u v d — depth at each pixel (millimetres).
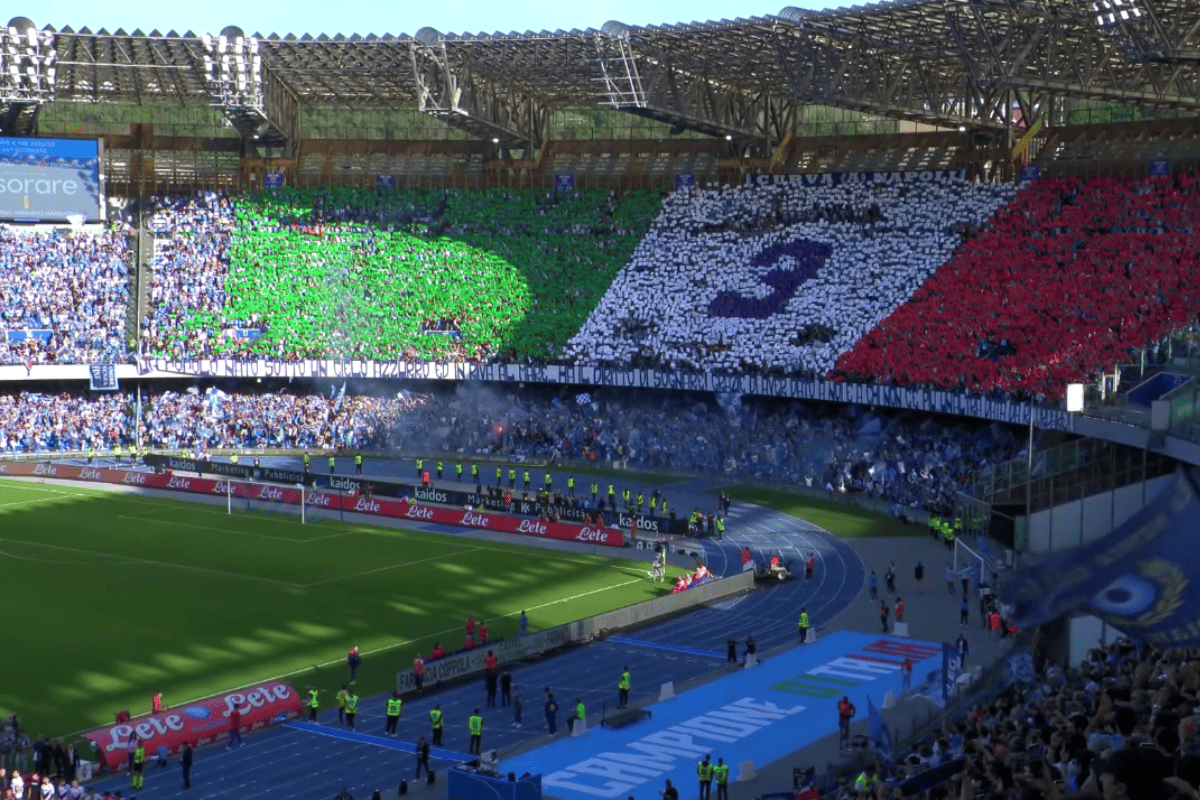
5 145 117438
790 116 118312
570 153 125938
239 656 59031
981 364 88188
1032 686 40781
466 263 120500
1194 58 69625
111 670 56562
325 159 128125
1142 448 56156
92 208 120062
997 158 106000
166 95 121875
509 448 110625
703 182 120312
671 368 104750
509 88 118000
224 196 125000
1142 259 89500
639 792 44250
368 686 55594
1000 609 61938
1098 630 49062
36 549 79188
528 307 116062
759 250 112125
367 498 92312
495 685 53438
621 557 79312
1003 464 68625
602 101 119688
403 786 43625
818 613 66500
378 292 119438
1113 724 23281
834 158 116062
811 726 50219
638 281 114750
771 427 101688
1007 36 79500
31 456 110812
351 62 111312
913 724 46125
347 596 69562
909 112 99125
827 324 101375
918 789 29188
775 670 57375
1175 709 21859
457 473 99562
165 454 109000
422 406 115062
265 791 44188
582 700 54094
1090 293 89250
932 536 81312
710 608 68125
